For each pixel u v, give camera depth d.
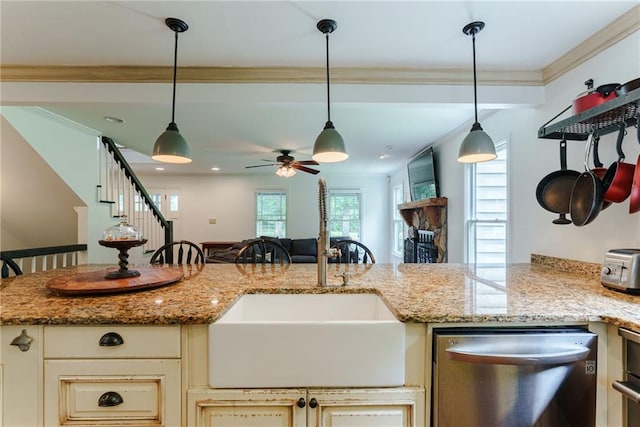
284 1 1.52
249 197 7.43
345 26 1.73
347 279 1.63
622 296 1.36
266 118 3.16
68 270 2.03
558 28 1.73
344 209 7.48
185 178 7.38
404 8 1.57
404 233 6.14
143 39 1.85
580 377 1.11
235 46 1.94
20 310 1.14
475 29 1.74
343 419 1.12
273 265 2.29
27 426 1.09
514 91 2.26
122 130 3.53
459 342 1.10
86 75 2.18
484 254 3.19
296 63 2.16
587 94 1.53
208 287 1.55
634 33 1.62
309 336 1.13
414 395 1.13
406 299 1.33
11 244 4.06
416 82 2.27
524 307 1.21
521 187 2.51
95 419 1.10
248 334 1.12
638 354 1.04
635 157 1.61
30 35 1.79
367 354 1.13
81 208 3.54
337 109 2.92
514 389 1.10
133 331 1.11
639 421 1.04
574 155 1.98
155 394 1.11
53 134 3.10
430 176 4.22
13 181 3.23
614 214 1.71
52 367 1.10
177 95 2.23
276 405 1.12
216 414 1.11
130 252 4.31
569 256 2.03
